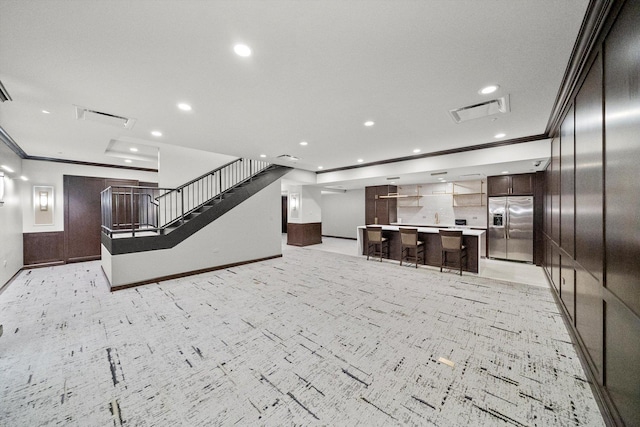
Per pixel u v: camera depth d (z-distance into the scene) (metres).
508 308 3.27
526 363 2.10
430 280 4.57
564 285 2.90
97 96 2.59
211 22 1.58
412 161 5.84
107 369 2.06
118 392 1.80
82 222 6.16
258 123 3.46
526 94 2.62
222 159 6.29
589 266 1.95
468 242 5.14
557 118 3.12
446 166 5.30
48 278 4.73
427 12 1.51
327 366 2.08
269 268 5.53
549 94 2.62
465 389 1.81
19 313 3.16
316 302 3.51
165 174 5.46
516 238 5.97
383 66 2.11
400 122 3.46
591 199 1.90
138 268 4.28
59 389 1.83
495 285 4.26
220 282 4.48
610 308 1.55
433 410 1.62
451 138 4.29
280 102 2.79
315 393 1.78
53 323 2.89
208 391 1.81
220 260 5.44
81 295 3.81
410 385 1.85
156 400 1.72
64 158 5.74
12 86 2.36
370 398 1.73
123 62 2.01
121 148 5.41
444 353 2.26
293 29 1.66
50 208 5.72
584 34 1.69
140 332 2.68
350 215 11.19
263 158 5.97
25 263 5.41
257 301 3.55
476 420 1.54
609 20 1.48
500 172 5.81
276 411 1.62
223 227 5.51
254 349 2.34
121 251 4.10
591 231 1.90
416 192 8.52
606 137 1.60
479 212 7.32
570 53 1.92
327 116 3.22
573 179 2.45
